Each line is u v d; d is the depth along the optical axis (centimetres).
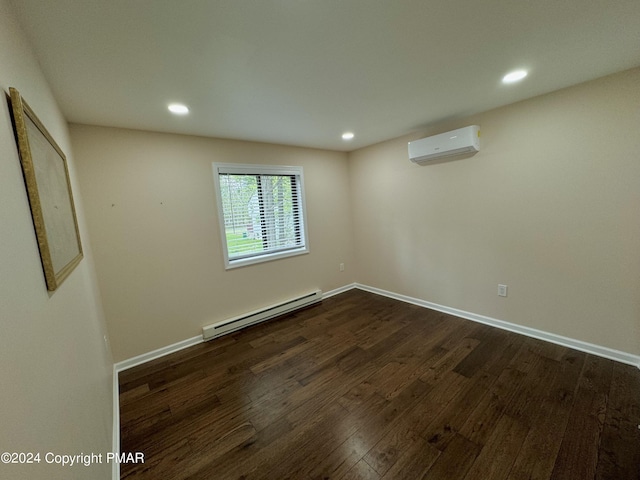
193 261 279
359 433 161
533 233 244
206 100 190
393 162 353
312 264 382
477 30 132
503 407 174
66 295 99
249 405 190
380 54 148
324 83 177
